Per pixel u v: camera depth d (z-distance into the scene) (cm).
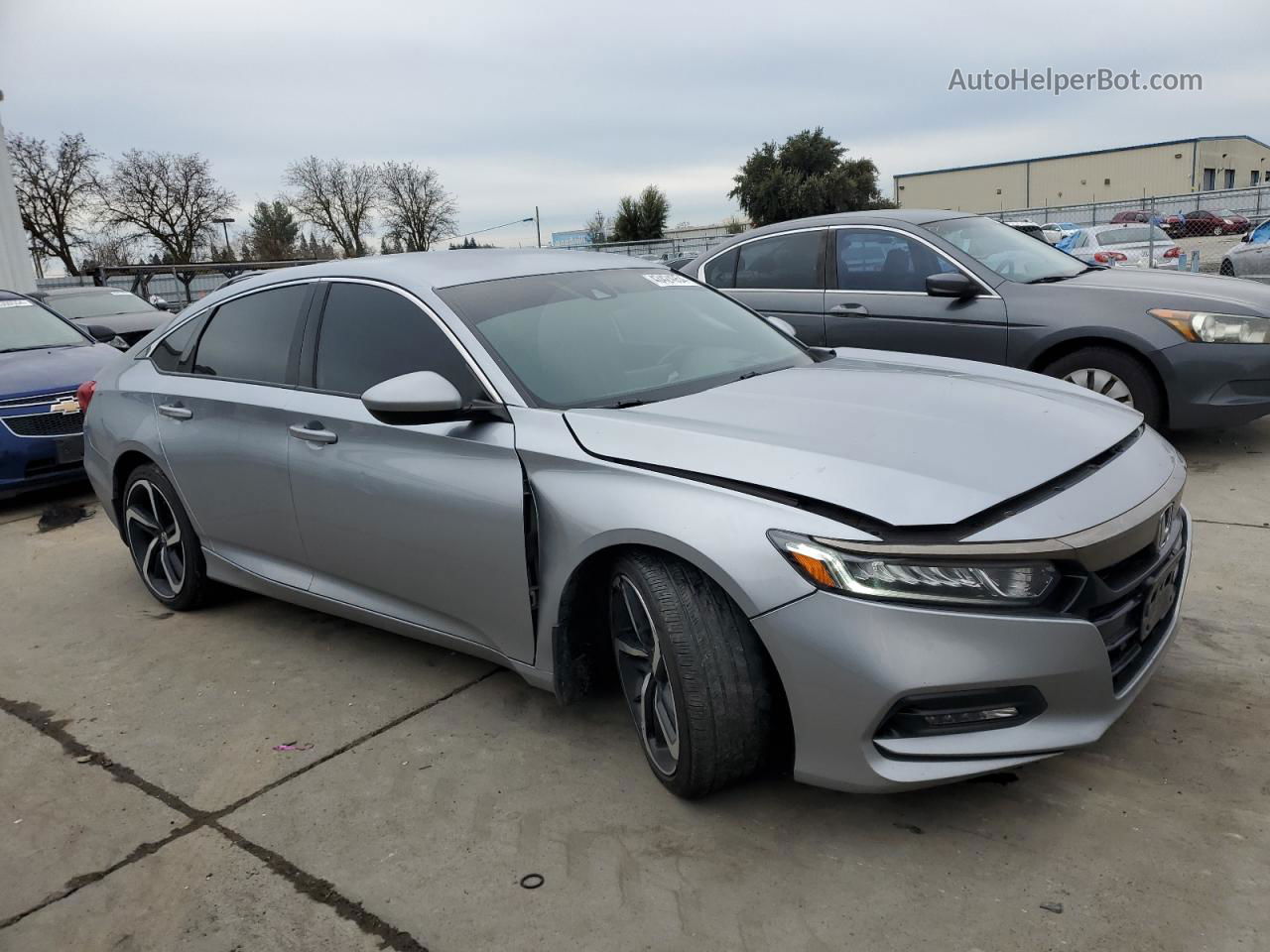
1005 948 206
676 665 244
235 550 407
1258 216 1891
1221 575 393
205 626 432
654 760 269
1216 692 301
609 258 404
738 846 247
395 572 330
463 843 259
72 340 800
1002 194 6669
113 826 281
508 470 287
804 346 379
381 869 251
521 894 237
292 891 246
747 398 294
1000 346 580
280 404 361
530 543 284
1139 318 542
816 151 5347
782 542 228
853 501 227
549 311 338
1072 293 566
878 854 240
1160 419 551
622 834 256
